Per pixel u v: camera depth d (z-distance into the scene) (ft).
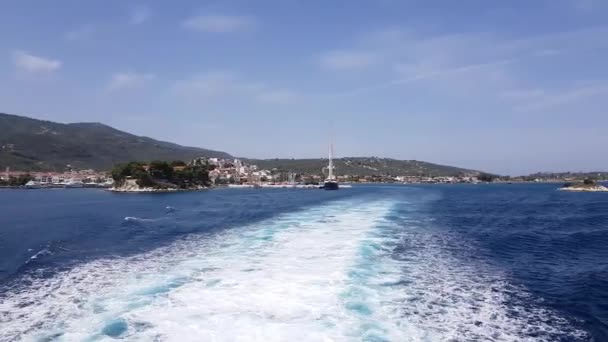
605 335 45.85
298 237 98.48
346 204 223.92
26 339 40.86
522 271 74.38
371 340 40.04
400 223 133.08
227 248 86.33
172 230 122.52
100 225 138.92
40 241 104.37
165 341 39.14
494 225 145.28
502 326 46.91
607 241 110.22
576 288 63.62
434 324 45.80
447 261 78.43
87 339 40.32
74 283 61.36
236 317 44.78
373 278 61.72
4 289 59.00
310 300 50.47
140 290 55.93
